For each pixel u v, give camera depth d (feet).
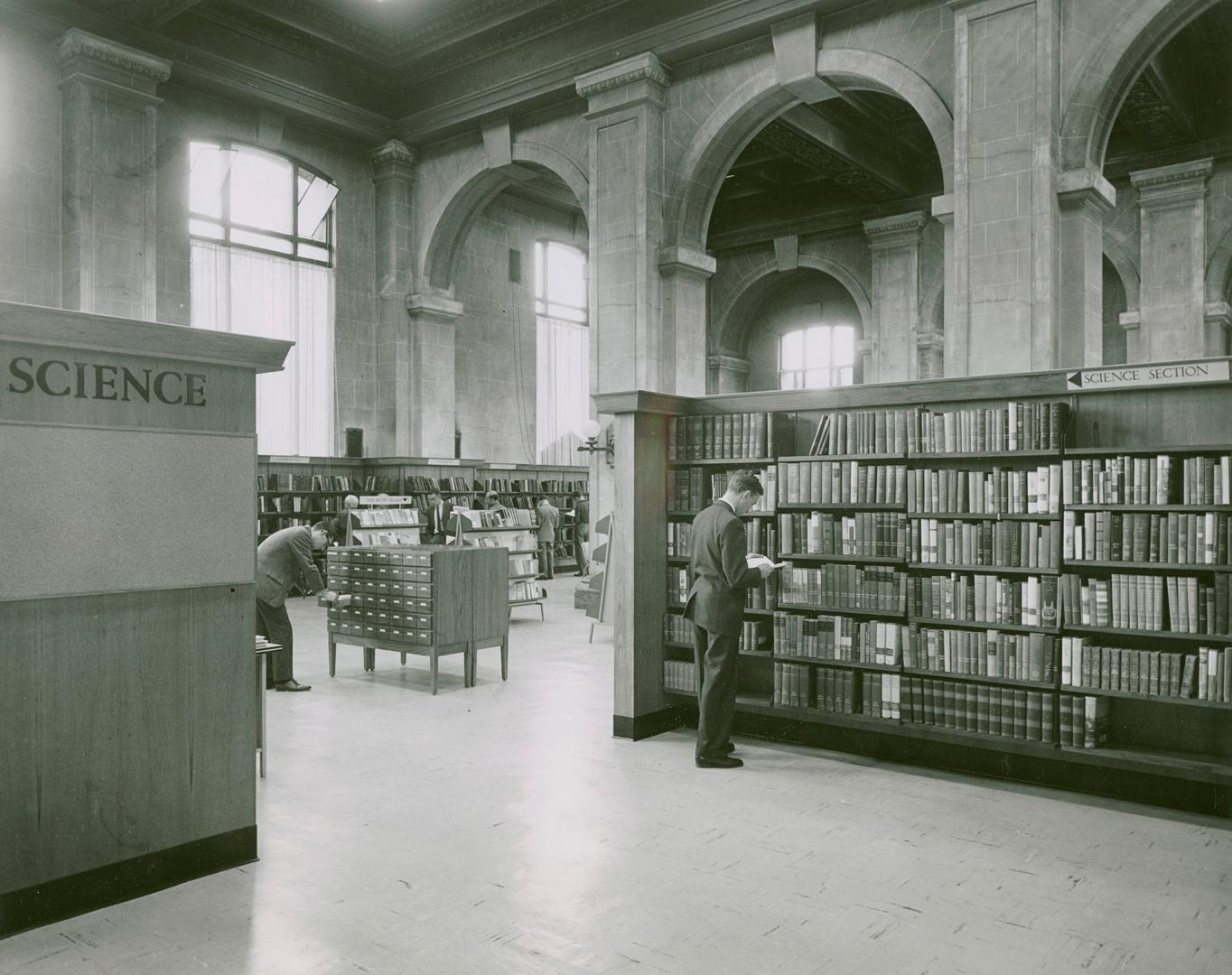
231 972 10.17
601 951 10.71
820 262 65.82
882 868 13.29
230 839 13.19
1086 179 30.53
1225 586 15.30
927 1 34.50
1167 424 16.58
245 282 50.72
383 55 50.06
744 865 13.35
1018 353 31.04
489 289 65.00
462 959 10.50
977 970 10.29
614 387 42.11
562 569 66.74
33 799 11.28
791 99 39.37
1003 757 17.85
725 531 18.19
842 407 20.02
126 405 12.27
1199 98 46.34
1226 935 11.19
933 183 59.11
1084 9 30.73
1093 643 17.34
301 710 23.48
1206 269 47.09
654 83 41.27
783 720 20.65
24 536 11.27
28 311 11.22
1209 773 15.43
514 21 44.86
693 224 42.39
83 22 41.04
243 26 46.09
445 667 29.58
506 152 49.29
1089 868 13.32
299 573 26.21
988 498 17.75
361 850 13.91
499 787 17.10
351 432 55.21
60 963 10.37
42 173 41.06
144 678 12.32
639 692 20.71
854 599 19.26
